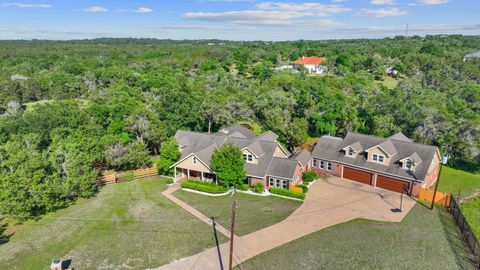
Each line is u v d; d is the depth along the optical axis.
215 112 64.19
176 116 61.22
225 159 41.22
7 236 32.34
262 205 38.69
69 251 29.98
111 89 85.56
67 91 96.00
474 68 107.00
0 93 86.12
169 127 59.69
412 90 82.81
